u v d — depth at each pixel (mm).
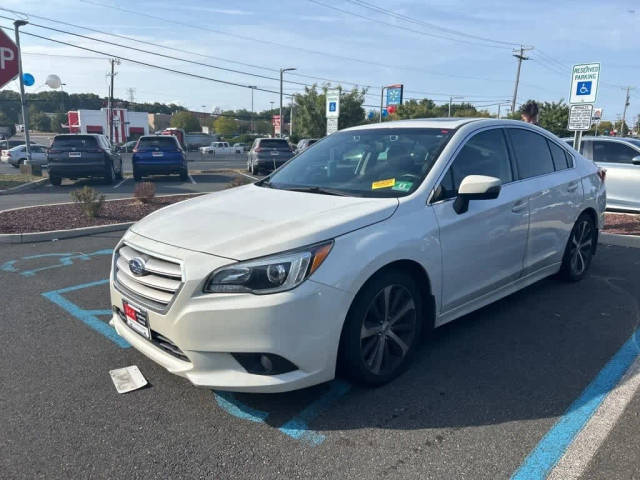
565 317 4539
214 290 2770
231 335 2754
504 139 4395
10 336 4141
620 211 9820
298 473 2539
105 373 3539
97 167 16688
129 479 2500
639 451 2691
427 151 3865
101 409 3100
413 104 50125
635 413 3045
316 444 2764
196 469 2568
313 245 2883
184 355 2904
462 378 3471
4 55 10453
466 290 3820
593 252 5695
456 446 2740
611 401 3178
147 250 3076
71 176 16672
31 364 3666
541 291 5227
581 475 2514
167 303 2879
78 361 3715
